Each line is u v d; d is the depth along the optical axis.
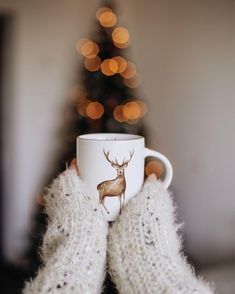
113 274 0.55
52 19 2.29
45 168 2.32
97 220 0.56
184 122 2.13
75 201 0.57
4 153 2.31
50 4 2.28
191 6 2.05
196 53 2.04
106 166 0.57
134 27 2.41
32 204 2.33
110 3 1.95
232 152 1.89
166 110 2.23
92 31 2.11
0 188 2.33
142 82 2.38
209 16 1.95
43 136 2.32
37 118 2.32
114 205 0.58
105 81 1.87
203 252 2.02
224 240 1.95
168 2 2.19
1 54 2.24
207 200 2.03
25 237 2.14
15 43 2.26
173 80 2.18
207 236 2.04
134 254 0.55
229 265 1.78
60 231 0.56
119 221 0.58
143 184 0.61
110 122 1.86
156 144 2.27
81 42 2.30
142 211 0.58
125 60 1.95
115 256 0.56
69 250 0.53
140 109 2.00
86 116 1.87
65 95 2.30
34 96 2.31
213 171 1.99
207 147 2.01
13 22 2.24
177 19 2.14
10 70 2.26
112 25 1.91
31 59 2.29
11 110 2.29
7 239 2.35
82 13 2.31
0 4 2.22
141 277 0.53
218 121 1.95
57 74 2.31
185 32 2.10
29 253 1.77
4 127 2.29
